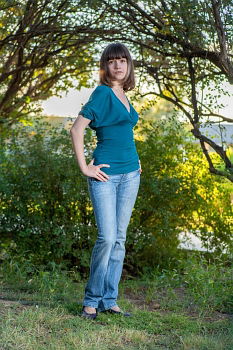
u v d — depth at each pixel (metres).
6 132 7.18
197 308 4.32
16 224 5.94
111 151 3.62
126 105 3.70
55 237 5.90
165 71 6.34
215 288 4.49
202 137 5.64
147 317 3.86
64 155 5.97
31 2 6.22
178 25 5.47
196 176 6.46
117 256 3.79
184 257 6.52
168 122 6.36
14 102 7.95
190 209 6.41
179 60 6.00
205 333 3.58
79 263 6.05
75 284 5.14
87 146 5.90
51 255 5.91
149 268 6.12
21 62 7.14
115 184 3.64
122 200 3.68
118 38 6.09
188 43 5.54
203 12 5.20
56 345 3.06
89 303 3.68
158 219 6.32
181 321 3.79
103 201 3.58
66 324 3.48
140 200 6.07
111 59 3.64
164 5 5.57
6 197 5.94
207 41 5.41
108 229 3.58
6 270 5.32
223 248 6.20
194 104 5.65
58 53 6.96
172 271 5.82
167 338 3.43
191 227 6.48
